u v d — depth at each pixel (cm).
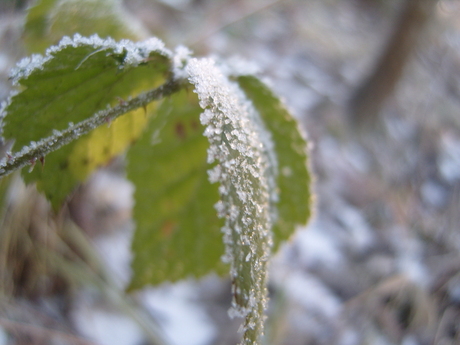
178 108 15
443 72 73
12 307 24
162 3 57
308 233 41
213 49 53
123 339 27
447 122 64
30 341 24
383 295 36
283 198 15
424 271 38
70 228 28
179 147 16
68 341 25
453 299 36
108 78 13
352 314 34
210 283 34
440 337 33
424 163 55
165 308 31
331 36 81
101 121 13
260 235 12
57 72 13
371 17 100
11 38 26
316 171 49
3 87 24
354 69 74
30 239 25
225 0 69
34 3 16
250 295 12
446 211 48
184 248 16
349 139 56
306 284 35
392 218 45
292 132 15
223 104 12
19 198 24
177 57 13
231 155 12
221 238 16
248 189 12
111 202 34
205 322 31
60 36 17
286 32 75
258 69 14
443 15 71
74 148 14
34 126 13
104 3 17
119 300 28
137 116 14
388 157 55
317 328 32
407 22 51
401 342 32
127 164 16
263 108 14
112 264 30
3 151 20
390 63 54
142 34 17
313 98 62
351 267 38
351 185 49
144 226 16
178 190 16
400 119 63
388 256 40
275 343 29
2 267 24
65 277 28
